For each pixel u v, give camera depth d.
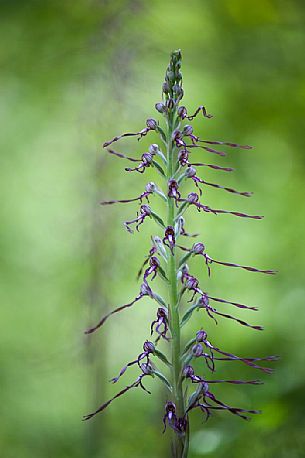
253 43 9.76
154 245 4.22
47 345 13.08
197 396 4.09
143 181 9.12
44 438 9.93
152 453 8.28
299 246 12.25
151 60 9.42
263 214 12.41
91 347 8.86
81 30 9.80
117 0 8.87
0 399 11.34
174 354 4.12
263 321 11.43
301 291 11.73
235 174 11.60
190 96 11.30
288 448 6.88
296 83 9.92
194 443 6.93
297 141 10.81
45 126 12.24
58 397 11.35
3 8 9.73
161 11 9.60
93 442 8.66
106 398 8.92
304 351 10.07
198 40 9.81
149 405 9.79
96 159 8.91
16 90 10.90
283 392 7.10
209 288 12.00
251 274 12.18
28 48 10.08
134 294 9.71
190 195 4.13
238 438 7.00
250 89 10.17
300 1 9.38
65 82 10.17
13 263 14.23
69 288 10.00
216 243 12.34
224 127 10.89
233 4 9.52
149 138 9.66
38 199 13.96
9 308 13.91
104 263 8.88
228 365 9.02
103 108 8.72
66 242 9.80
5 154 13.17
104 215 8.95
